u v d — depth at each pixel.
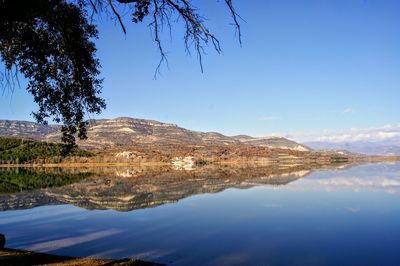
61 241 20.11
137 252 17.45
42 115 11.98
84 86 11.79
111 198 42.50
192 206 33.84
